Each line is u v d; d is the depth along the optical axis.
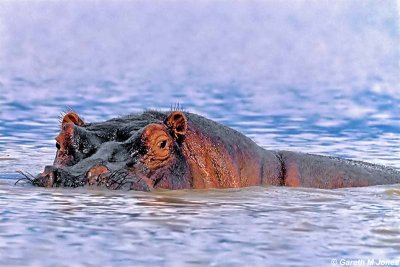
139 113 57.53
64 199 45.78
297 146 81.69
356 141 85.94
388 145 83.75
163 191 50.94
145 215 42.12
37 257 33.41
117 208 43.72
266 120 97.69
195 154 54.50
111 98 110.06
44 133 86.19
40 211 42.22
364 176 62.16
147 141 51.88
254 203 48.00
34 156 72.81
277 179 58.81
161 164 52.09
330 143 84.44
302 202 49.06
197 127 55.81
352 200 50.66
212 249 35.59
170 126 54.03
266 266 33.34
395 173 65.31
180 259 33.91
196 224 40.41
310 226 40.78
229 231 39.06
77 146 52.16
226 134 57.34
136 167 51.03
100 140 53.34
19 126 89.81
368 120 99.12
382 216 44.09
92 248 35.03
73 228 38.44
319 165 61.31
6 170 63.84
